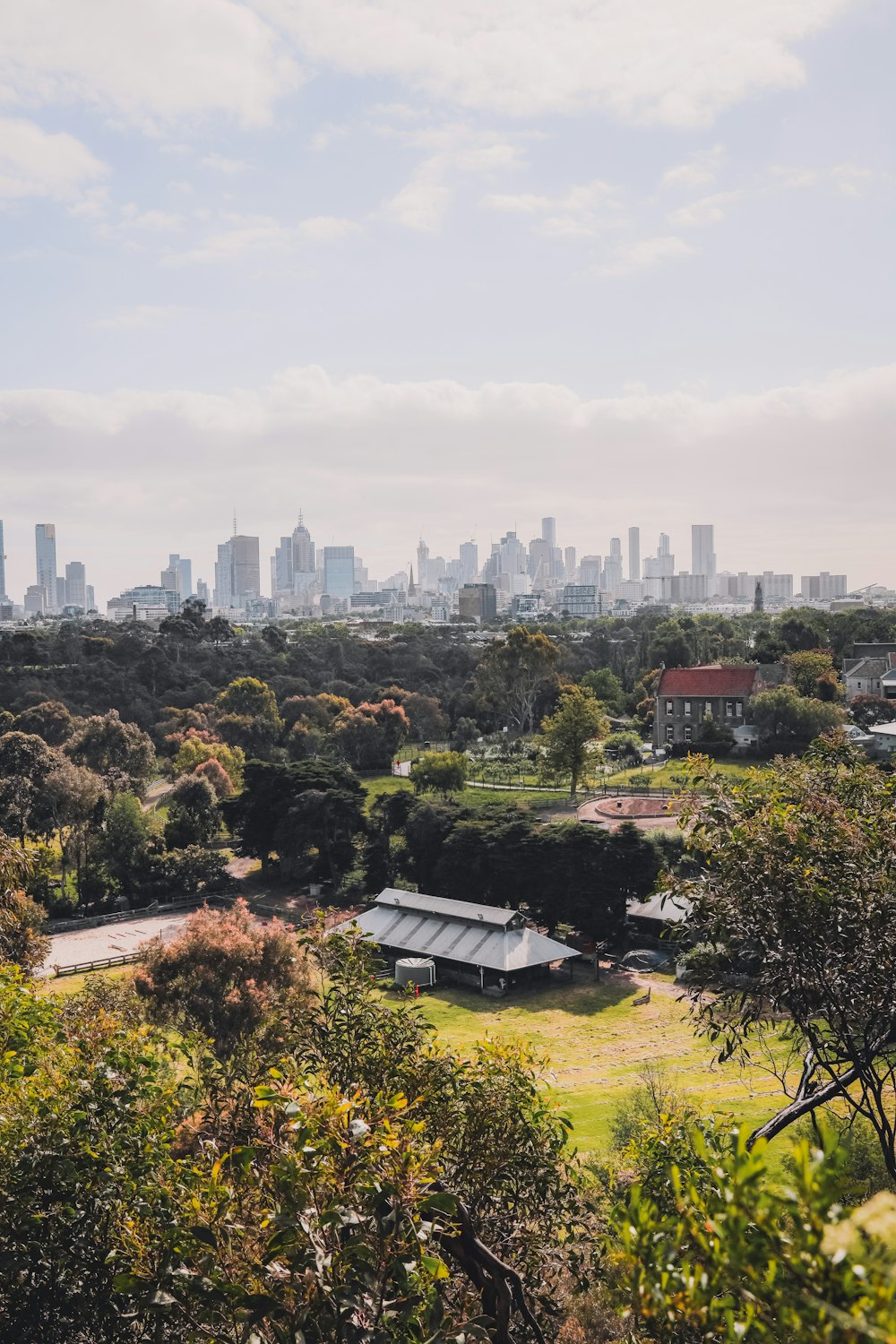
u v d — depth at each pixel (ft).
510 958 196.24
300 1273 22.18
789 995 34.68
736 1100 126.41
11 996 42.78
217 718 447.01
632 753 403.95
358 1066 36.63
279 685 507.71
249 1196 27.14
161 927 239.71
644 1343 19.58
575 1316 41.27
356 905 249.75
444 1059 36.76
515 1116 35.58
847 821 36.65
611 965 211.41
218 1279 23.43
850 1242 11.66
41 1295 28.78
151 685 490.90
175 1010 121.19
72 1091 34.19
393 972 209.97
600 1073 146.30
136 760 356.79
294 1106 24.56
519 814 242.17
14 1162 30.50
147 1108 36.55
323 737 426.10
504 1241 33.30
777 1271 13.39
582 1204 36.29
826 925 33.91
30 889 243.60
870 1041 34.40
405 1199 23.34
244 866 297.74
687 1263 14.70
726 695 401.08
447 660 588.50
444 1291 29.55
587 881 212.84
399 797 268.00
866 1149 68.23
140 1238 26.66
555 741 330.13
